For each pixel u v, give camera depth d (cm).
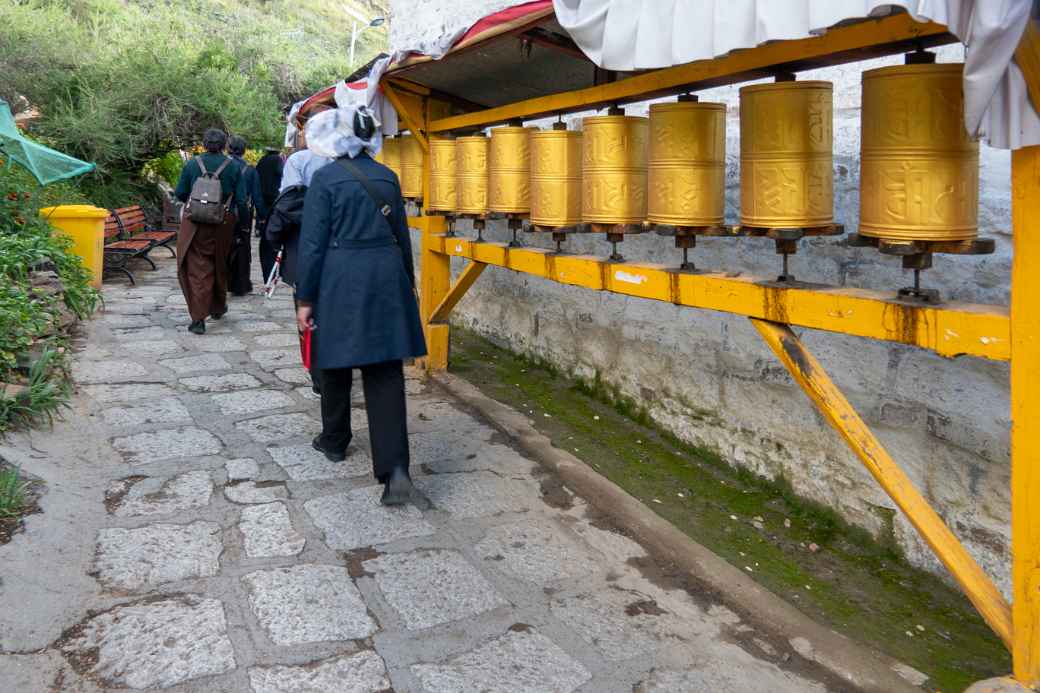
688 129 272
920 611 279
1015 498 192
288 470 366
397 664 229
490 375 548
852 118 314
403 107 489
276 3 4078
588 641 247
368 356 317
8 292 482
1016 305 186
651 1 227
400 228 333
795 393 353
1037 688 195
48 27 1226
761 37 186
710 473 395
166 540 293
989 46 160
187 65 1288
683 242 284
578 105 347
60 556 274
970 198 206
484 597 269
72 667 220
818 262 334
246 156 1385
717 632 257
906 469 302
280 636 239
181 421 423
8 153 742
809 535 333
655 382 447
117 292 781
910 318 210
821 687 232
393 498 327
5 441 349
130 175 1231
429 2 722
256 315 706
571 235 504
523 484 366
